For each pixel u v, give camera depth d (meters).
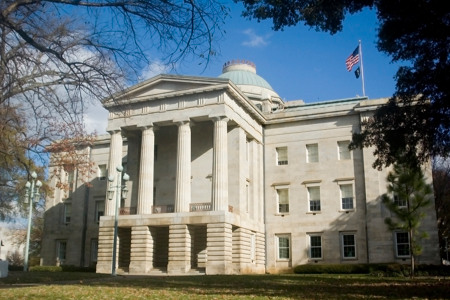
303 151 56.22
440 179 58.91
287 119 57.16
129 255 50.94
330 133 55.44
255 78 77.00
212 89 48.69
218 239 45.34
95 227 64.62
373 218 51.09
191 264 47.69
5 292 19.70
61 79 12.17
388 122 29.83
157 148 55.66
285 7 24.80
